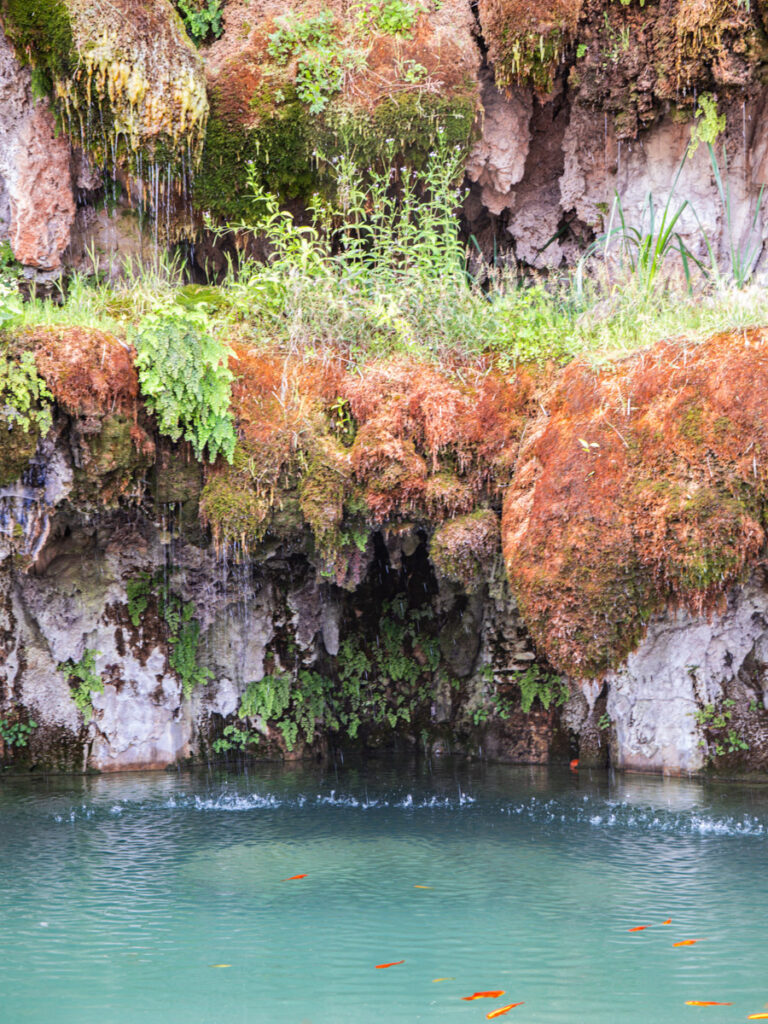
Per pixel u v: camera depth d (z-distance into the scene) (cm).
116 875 523
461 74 847
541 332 714
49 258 825
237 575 852
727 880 512
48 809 682
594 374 652
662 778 787
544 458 644
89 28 773
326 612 920
